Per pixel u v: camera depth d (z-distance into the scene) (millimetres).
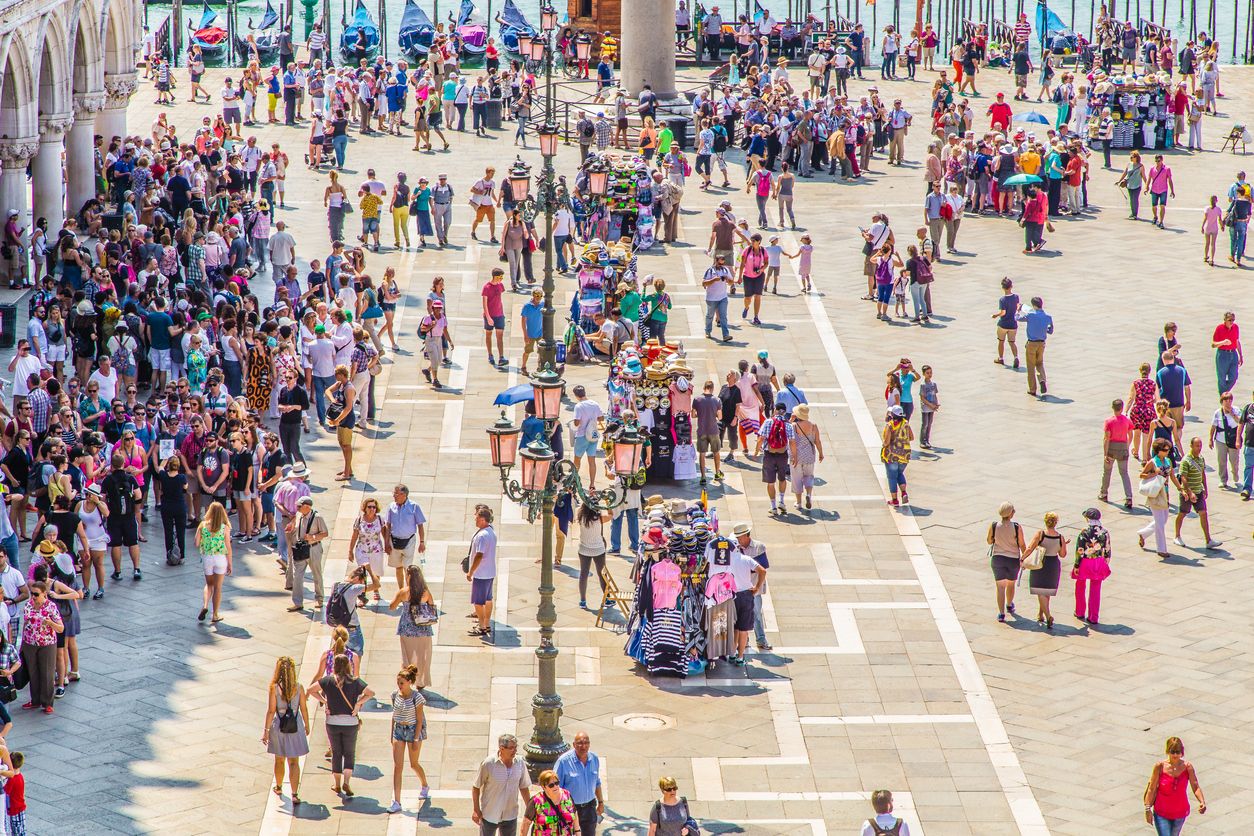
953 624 91062
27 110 136250
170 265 130750
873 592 94812
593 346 132375
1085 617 91500
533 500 74188
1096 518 90500
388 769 75688
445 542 99938
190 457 99062
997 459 114000
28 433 96438
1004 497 107875
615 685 83938
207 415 100625
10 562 88812
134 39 169000
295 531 90375
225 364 117875
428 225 161625
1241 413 108562
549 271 94062
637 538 99312
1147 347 135750
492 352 134000
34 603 77812
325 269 141500
